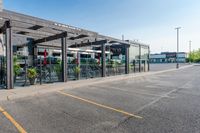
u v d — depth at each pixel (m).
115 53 27.47
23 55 16.94
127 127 5.07
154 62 109.06
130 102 8.05
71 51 22.20
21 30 14.19
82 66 17.78
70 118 5.82
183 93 10.34
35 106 7.27
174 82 15.71
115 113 6.40
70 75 16.67
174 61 103.19
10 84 10.52
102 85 13.57
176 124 5.30
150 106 7.36
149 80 17.36
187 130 4.84
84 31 15.80
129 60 25.89
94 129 4.92
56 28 13.21
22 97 8.98
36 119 5.71
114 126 5.14
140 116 6.06
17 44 16.98
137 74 22.94
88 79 16.34
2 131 4.79
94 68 19.25
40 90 10.19
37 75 13.55
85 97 9.09
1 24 11.64
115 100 8.45
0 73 11.92
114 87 12.56
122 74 22.80
